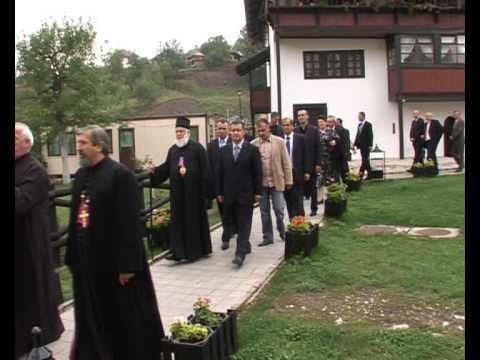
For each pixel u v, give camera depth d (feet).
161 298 21.03
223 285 22.53
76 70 133.28
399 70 83.35
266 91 96.12
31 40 131.85
